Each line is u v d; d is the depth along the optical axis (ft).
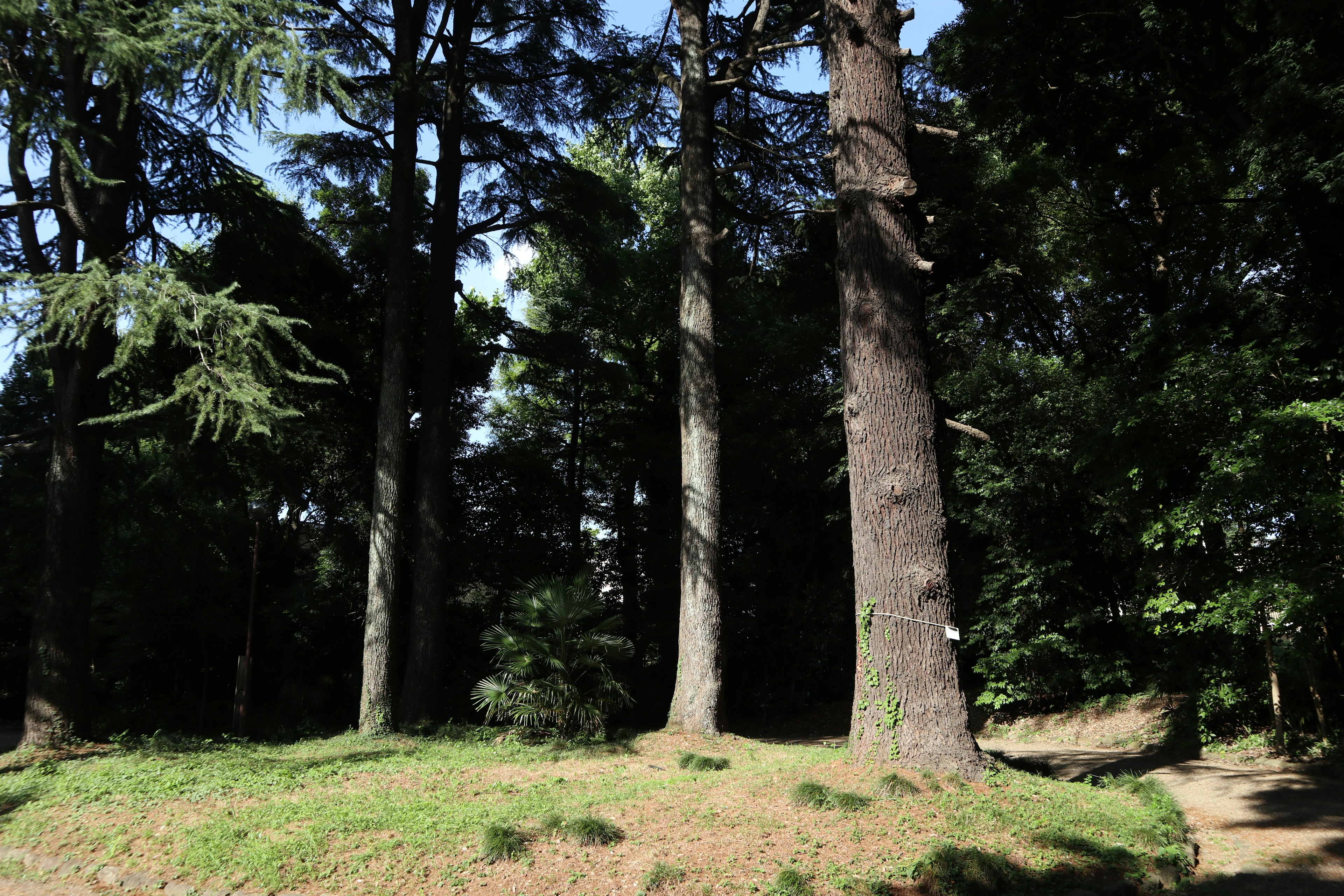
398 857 20.40
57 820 26.45
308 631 68.03
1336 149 28.53
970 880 17.62
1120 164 43.09
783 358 73.72
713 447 45.27
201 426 37.17
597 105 59.77
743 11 53.42
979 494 52.95
